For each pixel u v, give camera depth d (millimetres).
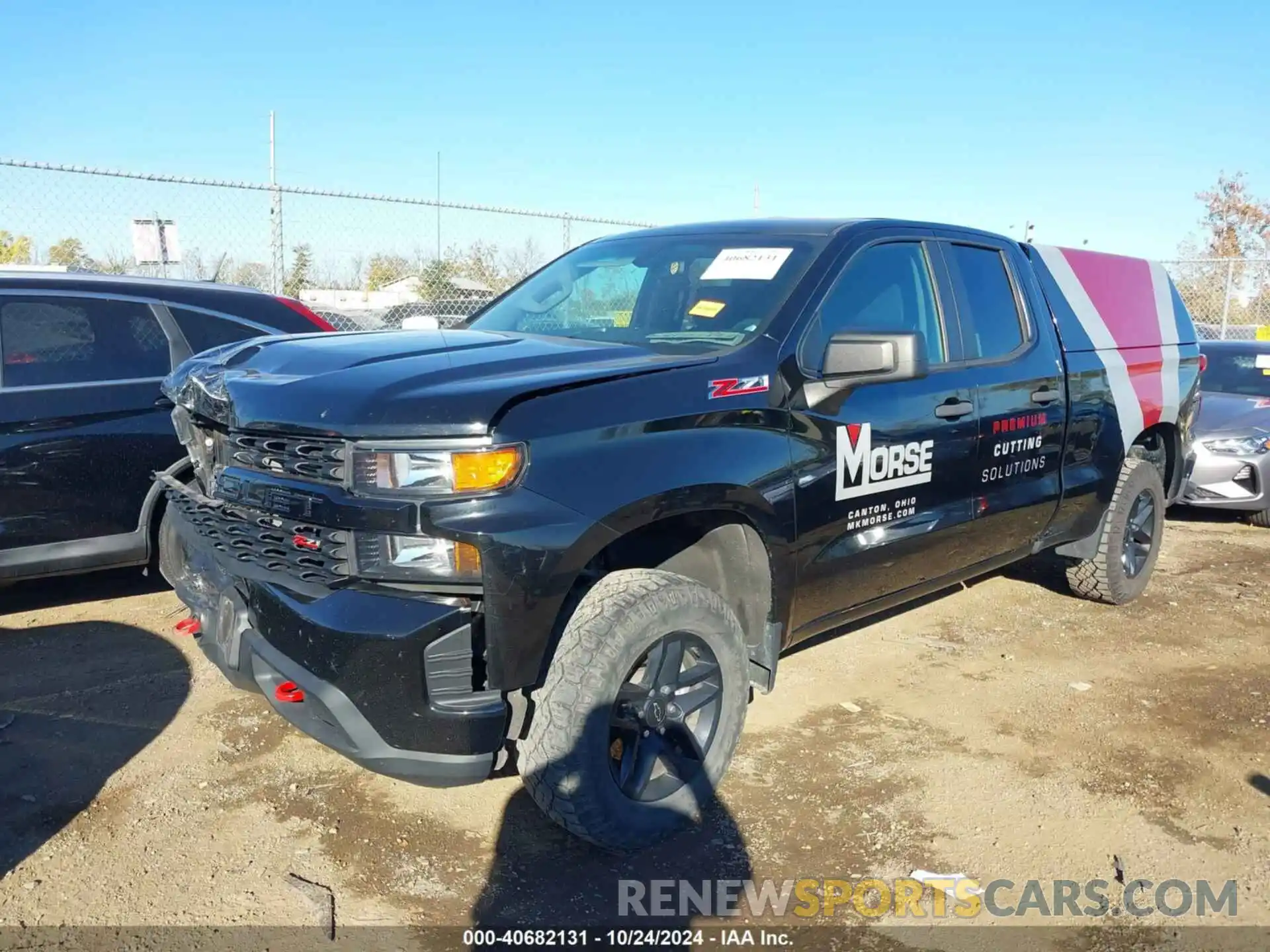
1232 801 3486
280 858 3008
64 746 3662
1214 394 8578
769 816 3334
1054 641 5098
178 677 4297
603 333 3779
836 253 3758
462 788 3455
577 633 2861
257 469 2959
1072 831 3271
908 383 3852
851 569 3670
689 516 3273
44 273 4977
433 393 2674
